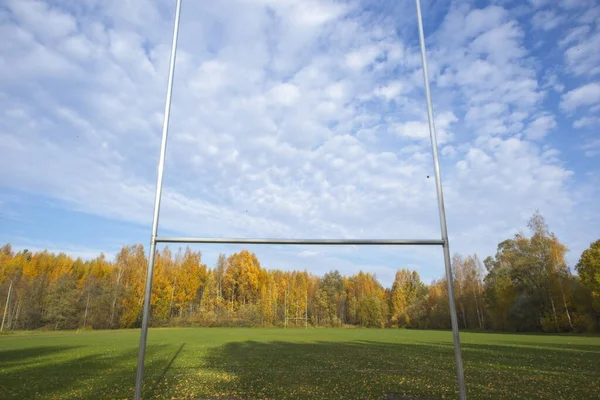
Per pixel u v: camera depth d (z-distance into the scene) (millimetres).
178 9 6457
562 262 39438
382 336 35188
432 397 8648
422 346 23000
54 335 37688
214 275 65938
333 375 11852
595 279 33750
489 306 46625
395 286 72250
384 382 10508
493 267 47875
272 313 64125
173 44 6262
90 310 51844
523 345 22453
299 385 10188
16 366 14680
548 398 8430
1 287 49875
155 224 5254
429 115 6062
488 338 29891
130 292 54969
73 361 16078
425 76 6305
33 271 57469
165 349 21344
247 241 5305
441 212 5445
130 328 54156
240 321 60719
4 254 57312
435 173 5691
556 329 38094
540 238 41062
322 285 75312
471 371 12414
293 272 79500
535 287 41156
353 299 74500
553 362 14523
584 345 22172
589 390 9219
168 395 9062
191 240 5180
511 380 10625
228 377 11562
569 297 37844
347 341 27984
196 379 11227
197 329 51219
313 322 69375
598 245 34188
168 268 61719
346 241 5340
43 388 10094
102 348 22062
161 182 5461
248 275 66062
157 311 57031
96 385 10461
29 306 49156
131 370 13297
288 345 24141
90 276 56781
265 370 13078
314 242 5332
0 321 48094
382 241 5340
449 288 5156
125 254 57844
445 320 56656
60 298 50656
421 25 6562
